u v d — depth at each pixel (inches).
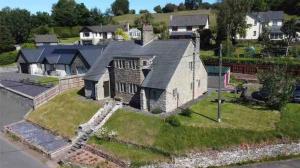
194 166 1352.1
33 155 1545.3
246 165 1378.0
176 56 1740.9
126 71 1830.7
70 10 6663.4
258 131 1465.3
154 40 1953.7
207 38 3831.2
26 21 6028.5
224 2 3538.4
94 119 1712.6
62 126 1769.2
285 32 3245.6
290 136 1459.2
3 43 4517.7
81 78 2390.5
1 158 1513.3
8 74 3174.2
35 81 2600.9
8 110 2172.7
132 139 1497.3
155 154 1392.7
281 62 2422.5
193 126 1493.6
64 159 1454.2
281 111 1673.2
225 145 1402.6
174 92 1702.8
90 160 1423.5
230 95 2017.7
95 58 2613.2
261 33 3949.3
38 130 1806.1
